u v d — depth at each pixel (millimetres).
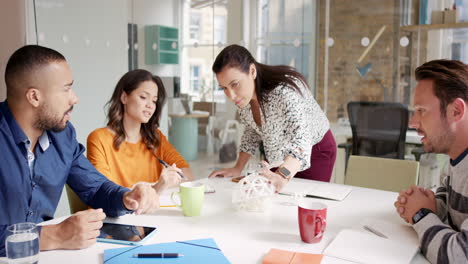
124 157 1948
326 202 1484
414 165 1934
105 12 3596
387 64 2986
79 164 1463
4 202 1241
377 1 2963
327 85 3250
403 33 2898
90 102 3506
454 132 1052
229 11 3607
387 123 3051
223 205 1443
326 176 2152
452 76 1027
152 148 2020
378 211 1386
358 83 3121
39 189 1335
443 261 957
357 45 3084
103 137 1913
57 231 1061
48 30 3273
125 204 1309
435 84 1053
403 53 2914
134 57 3826
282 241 1115
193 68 3807
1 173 1229
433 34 2801
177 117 3924
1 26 3244
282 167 1575
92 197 1430
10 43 3234
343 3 3098
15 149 1245
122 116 1957
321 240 1122
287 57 3400
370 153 3154
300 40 3320
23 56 1211
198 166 3910
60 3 3316
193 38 3773
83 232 1054
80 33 3439
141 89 1902
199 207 1317
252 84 1703
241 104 1712
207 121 3818
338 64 3182
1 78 3227
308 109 1852
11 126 1249
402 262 971
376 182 2014
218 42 3682
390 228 1193
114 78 3689
